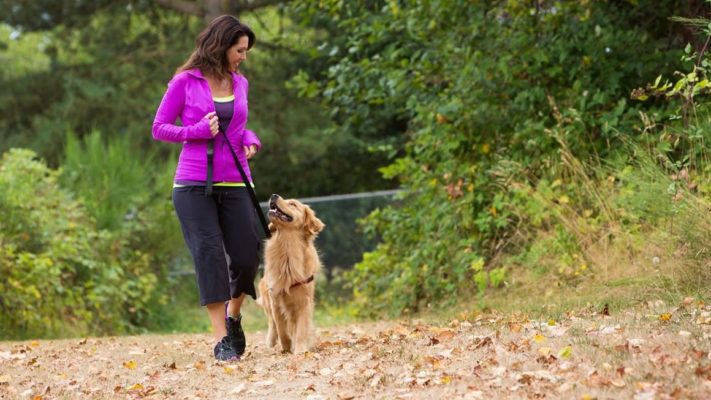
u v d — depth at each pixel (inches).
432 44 463.8
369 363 255.1
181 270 749.9
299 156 960.9
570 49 430.6
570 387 198.8
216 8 906.1
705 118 376.2
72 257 561.3
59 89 1002.7
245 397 228.4
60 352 339.6
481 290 422.6
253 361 285.1
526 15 444.5
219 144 291.0
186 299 749.3
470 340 273.7
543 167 433.7
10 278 503.8
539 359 229.3
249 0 976.3
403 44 484.7
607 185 404.8
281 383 242.1
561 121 420.8
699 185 346.0
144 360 310.3
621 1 460.8
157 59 995.3
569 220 411.2
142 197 683.4
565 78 445.1
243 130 298.8
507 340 266.5
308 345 298.4
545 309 354.6
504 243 454.0
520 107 441.4
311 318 302.5
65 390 246.7
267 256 298.0
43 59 1175.0
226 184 291.4
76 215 594.6
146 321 669.9
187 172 289.4
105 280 594.6
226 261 291.0
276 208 289.4
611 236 401.4
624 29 453.1
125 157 697.6
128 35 1024.9
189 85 291.7
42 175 596.7
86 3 1008.2
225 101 294.0
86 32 1011.3
